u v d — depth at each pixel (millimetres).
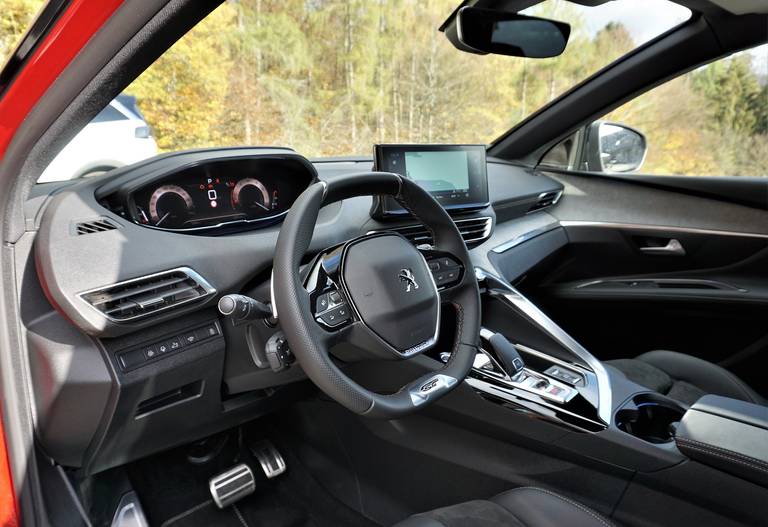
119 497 1562
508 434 1391
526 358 1556
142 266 1175
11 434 1131
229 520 1605
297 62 5762
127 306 1138
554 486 1364
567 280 2604
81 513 1238
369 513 1640
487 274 1724
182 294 1220
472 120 6164
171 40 781
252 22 5367
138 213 1312
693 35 2018
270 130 5152
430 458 1535
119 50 757
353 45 6363
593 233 2434
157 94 4426
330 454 1797
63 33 733
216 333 1318
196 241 1285
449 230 1272
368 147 3799
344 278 1070
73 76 806
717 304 2057
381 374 1536
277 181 1527
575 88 2350
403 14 6496
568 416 1287
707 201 2178
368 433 1647
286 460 1821
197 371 1313
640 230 2311
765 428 1062
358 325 1059
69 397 1150
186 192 1381
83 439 1221
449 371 1157
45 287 1104
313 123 5402
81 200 1203
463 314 1252
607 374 1444
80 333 1153
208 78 4789
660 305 2184
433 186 1773
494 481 1443
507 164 2549
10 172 999
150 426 1322
